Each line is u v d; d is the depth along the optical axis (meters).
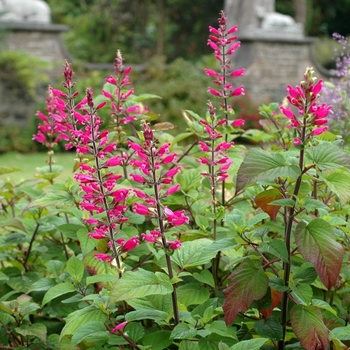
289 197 2.61
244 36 20.94
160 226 2.43
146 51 28.77
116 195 2.53
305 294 2.50
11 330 3.20
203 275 2.87
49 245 3.66
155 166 2.41
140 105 3.90
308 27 30.08
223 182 3.42
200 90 18.47
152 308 2.59
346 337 2.52
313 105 2.34
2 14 18.42
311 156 2.40
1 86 18.56
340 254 2.32
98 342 2.69
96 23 27.41
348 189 2.38
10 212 4.20
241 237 2.54
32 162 16.08
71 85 3.03
